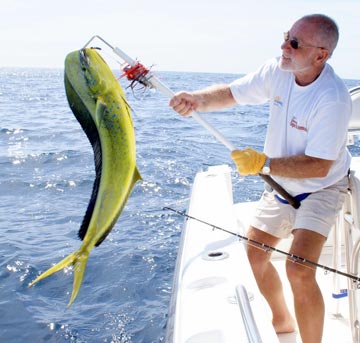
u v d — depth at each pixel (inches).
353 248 109.9
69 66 72.9
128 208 289.9
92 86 72.2
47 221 275.3
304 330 108.5
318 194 113.3
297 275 107.3
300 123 111.2
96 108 72.0
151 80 98.0
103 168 72.6
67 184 349.1
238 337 82.0
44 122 705.0
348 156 116.6
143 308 184.7
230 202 143.8
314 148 107.0
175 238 244.7
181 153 446.6
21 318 179.8
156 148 470.3
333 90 107.0
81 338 168.2
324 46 105.8
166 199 307.9
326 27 105.2
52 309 186.1
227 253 110.4
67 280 205.6
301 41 106.0
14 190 338.3
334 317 131.9
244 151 107.3
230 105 126.0
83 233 71.6
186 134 574.9
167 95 101.6
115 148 72.8
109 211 72.4
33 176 373.1
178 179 352.8
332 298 140.3
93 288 200.5
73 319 178.7
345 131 108.4
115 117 72.7
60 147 487.2
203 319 87.7
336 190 113.8
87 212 72.0
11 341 167.2
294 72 109.5
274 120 117.5
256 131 593.9
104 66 73.2
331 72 110.3
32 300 192.1
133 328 172.9
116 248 233.3
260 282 120.9
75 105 73.6
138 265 216.7
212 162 409.1
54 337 168.6
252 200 289.1
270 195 122.5
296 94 111.7
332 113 106.0
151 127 641.0
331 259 160.2
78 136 563.2
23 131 606.9
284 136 115.6
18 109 944.9
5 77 3865.7
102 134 72.5
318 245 110.0
